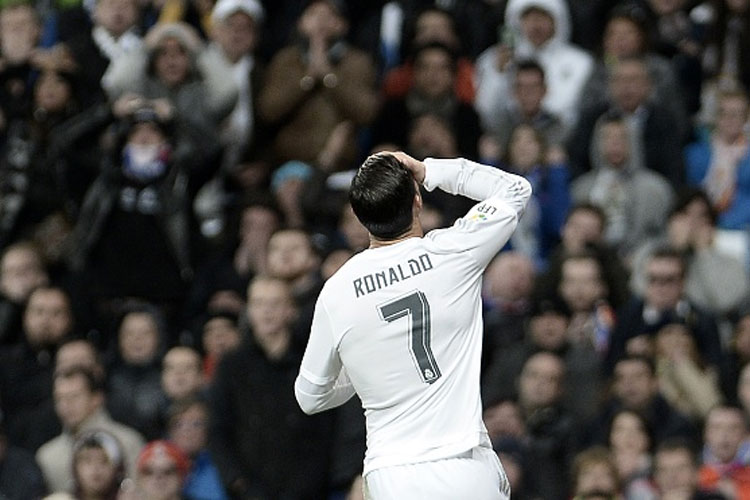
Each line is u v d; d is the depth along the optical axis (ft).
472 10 236.63
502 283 192.13
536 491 173.88
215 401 175.73
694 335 191.42
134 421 183.52
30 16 221.05
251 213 202.18
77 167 207.62
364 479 106.32
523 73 217.36
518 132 209.87
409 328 105.40
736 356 189.98
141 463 171.22
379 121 219.20
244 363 175.83
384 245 107.14
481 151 215.92
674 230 202.18
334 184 207.62
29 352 192.34
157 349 188.44
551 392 179.52
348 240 195.83
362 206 106.83
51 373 190.29
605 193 207.62
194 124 208.85
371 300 105.81
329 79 217.77
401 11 234.99
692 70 229.25
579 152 214.48
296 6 236.22
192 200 206.39
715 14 232.94
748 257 209.26
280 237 184.96
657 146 214.90
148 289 200.34
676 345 187.11
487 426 176.45
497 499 105.29
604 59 227.20
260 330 175.94
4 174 207.82
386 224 106.73
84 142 208.23
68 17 225.76
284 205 207.41
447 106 217.36
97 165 206.80
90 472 171.12
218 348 190.19
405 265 106.01
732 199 215.10
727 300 199.62
